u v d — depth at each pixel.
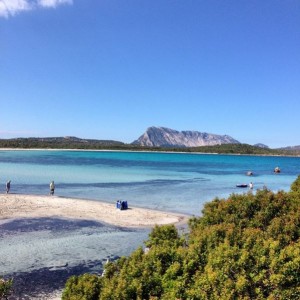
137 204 44.69
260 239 10.08
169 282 8.97
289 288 8.23
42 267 20.30
